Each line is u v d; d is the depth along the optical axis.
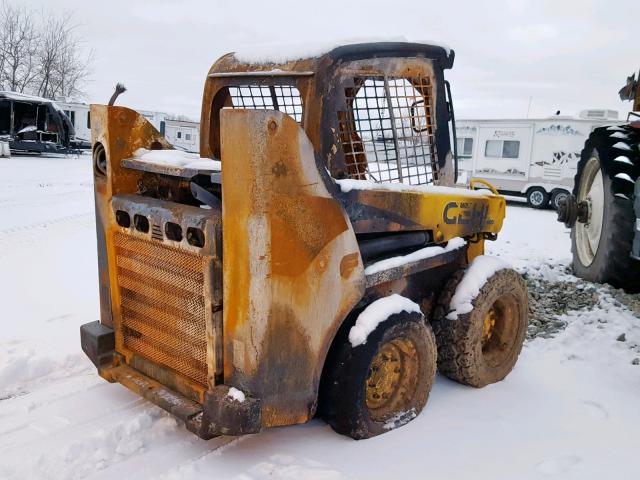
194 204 3.61
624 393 4.05
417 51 3.54
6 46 36.38
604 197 5.96
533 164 15.61
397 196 3.44
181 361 3.21
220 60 3.76
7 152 21.56
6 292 5.93
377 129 3.46
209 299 2.89
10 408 3.58
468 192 4.07
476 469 3.09
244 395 2.85
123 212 3.43
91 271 6.88
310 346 3.02
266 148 2.69
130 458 3.09
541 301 5.90
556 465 3.15
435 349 3.60
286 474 2.95
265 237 2.75
